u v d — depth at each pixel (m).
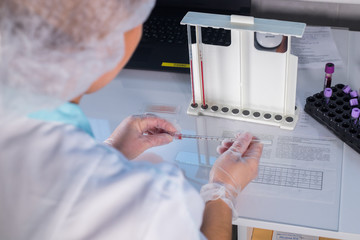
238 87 1.29
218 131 1.30
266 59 1.21
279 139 1.26
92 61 0.61
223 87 1.31
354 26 1.66
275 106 1.30
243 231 1.25
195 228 0.67
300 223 1.07
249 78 1.27
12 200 0.59
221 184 1.03
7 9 0.57
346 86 1.32
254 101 1.32
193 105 1.36
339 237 1.06
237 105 1.34
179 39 1.52
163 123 1.22
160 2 1.62
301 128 1.28
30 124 0.62
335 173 1.16
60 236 0.58
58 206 0.58
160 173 0.64
